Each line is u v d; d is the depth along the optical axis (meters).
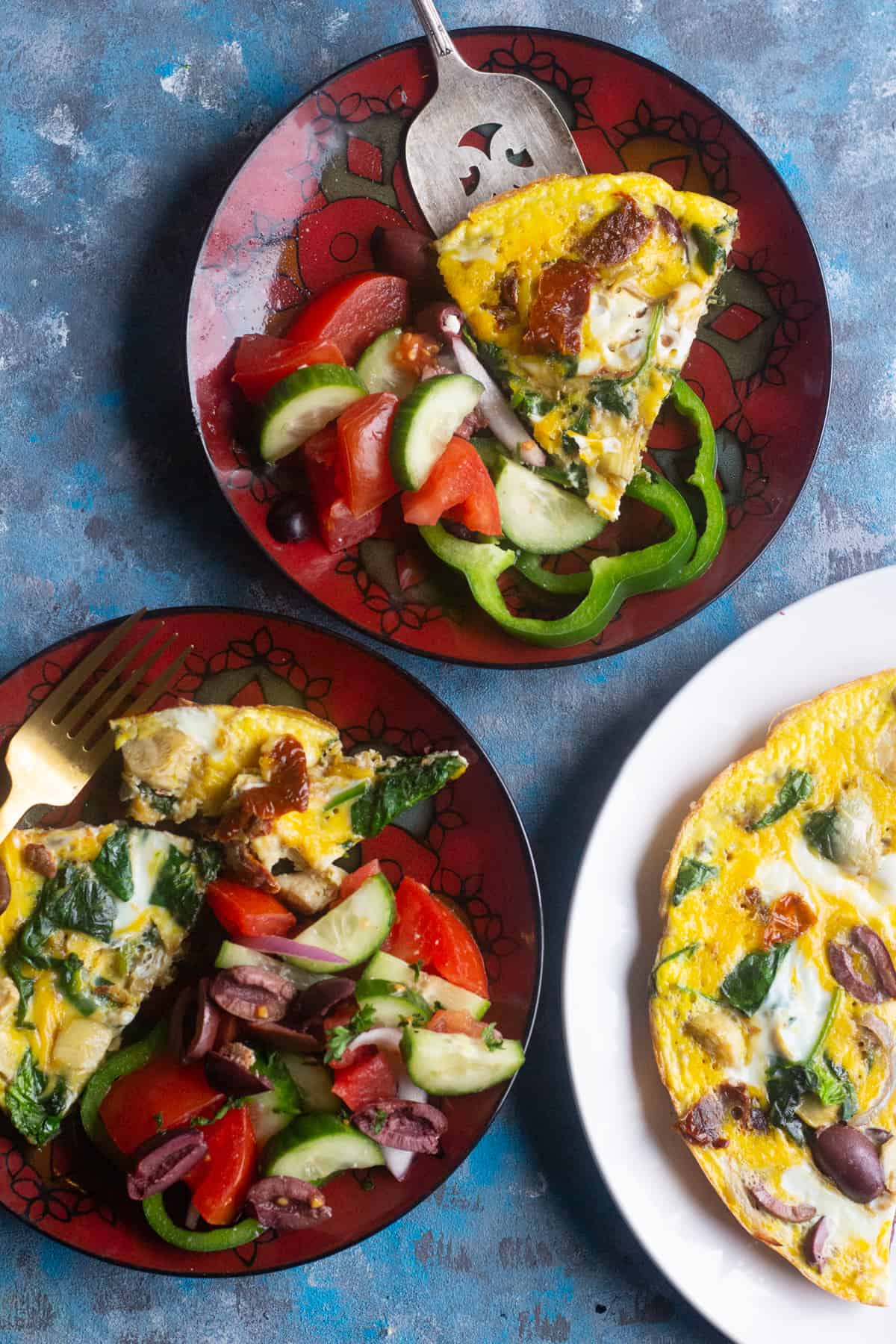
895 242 0.82
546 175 0.78
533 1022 0.75
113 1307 0.76
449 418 0.75
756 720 0.78
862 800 0.75
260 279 0.76
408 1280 0.77
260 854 0.73
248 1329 0.77
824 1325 0.76
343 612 0.75
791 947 0.75
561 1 0.80
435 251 0.77
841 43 0.82
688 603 0.77
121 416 0.78
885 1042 0.74
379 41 0.79
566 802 0.79
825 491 0.82
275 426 0.74
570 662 0.76
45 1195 0.73
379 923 0.74
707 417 0.78
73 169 0.78
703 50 0.81
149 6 0.78
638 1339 0.78
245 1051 0.73
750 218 0.78
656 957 0.75
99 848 0.72
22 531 0.77
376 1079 0.73
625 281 0.76
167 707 0.75
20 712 0.74
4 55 0.77
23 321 0.77
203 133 0.78
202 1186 0.72
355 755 0.75
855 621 0.78
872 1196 0.73
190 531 0.78
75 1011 0.72
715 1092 0.74
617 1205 0.75
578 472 0.77
